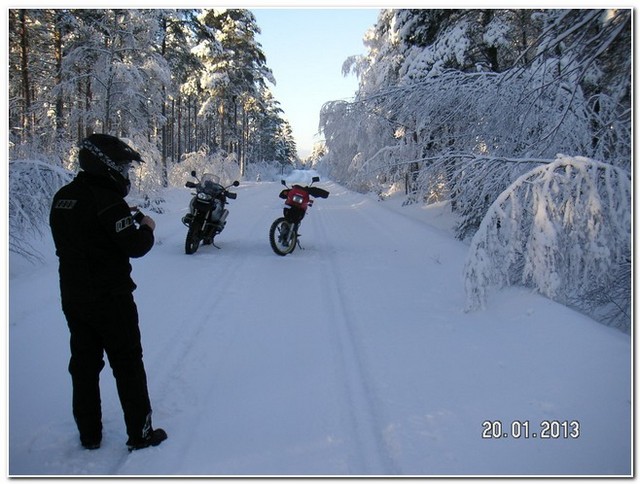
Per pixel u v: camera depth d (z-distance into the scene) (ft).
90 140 8.76
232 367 12.91
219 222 28.68
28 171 21.71
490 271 16.39
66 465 8.68
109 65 56.18
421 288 20.85
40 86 66.44
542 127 24.53
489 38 41.63
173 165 85.05
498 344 13.94
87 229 8.57
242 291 20.36
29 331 14.55
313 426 10.02
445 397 11.14
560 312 14.82
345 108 33.63
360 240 35.42
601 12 14.20
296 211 28.58
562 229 16.02
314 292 20.42
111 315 8.82
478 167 22.04
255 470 8.61
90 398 9.05
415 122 32.53
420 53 44.80
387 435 9.61
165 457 8.96
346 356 13.56
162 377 12.19
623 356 12.10
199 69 105.50
